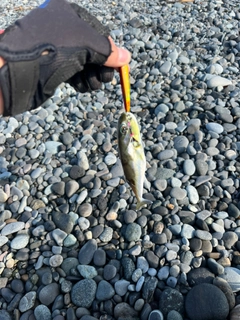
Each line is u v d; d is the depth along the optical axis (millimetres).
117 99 633
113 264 404
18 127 595
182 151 521
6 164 535
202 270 385
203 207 451
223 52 710
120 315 365
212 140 528
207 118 564
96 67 267
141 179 302
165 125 561
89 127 573
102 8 884
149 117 589
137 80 658
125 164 297
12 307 386
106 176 488
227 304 352
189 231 420
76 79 275
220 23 782
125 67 271
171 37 758
